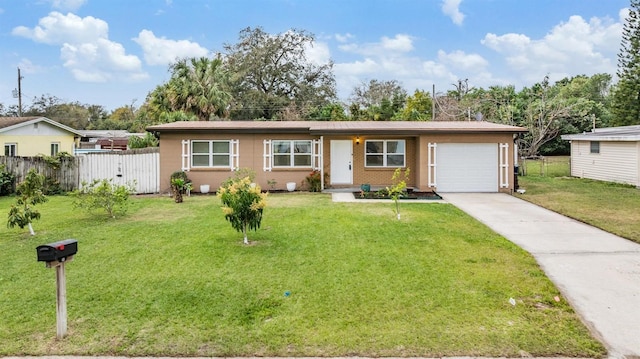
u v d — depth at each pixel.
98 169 15.96
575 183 18.19
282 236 8.22
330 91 42.47
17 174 15.74
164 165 15.86
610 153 18.56
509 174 15.44
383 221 9.70
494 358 3.71
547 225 9.41
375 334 4.13
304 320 4.45
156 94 30.64
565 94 46.28
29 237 8.27
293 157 16.11
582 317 4.56
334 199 13.58
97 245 7.59
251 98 38.69
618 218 10.15
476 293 5.18
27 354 3.77
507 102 32.56
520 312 4.65
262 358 3.73
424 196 14.23
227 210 7.42
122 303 4.90
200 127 15.48
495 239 7.94
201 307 4.79
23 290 5.35
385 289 5.32
